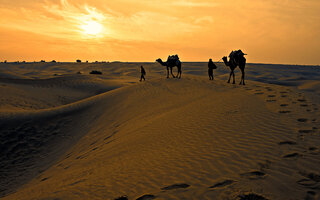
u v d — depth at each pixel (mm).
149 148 6992
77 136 14328
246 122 7609
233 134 6648
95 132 13906
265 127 6871
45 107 26250
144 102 16812
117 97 20219
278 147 5328
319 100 10203
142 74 27672
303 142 5484
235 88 15398
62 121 16484
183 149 6215
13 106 23281
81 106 18969
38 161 11445
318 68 150750
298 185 3725
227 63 17781
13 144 13148
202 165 4941
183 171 4805
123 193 4266
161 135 8094
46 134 14664
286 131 6348
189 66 114125
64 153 11906
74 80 42875
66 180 6289
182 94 16672
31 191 6547
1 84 31422
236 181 4035
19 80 38562
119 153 7508
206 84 18703
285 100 10289
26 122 15602
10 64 162000
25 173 10055
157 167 5289
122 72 97875
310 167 4266
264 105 9562
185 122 9016
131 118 13891
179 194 3867
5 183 9133
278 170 4273
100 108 18422
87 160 8211
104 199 4145
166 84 21000
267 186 3760
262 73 86750
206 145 6176
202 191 3857
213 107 10477
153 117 12148
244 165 4641
